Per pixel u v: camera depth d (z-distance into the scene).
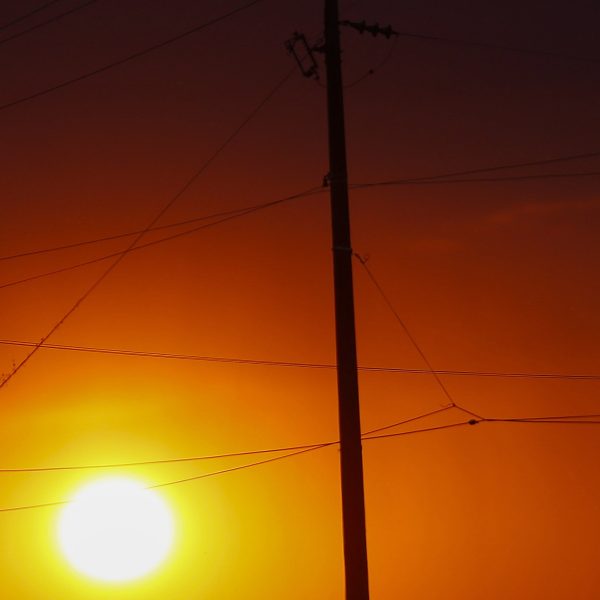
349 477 22.33
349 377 23.17
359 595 21.53
